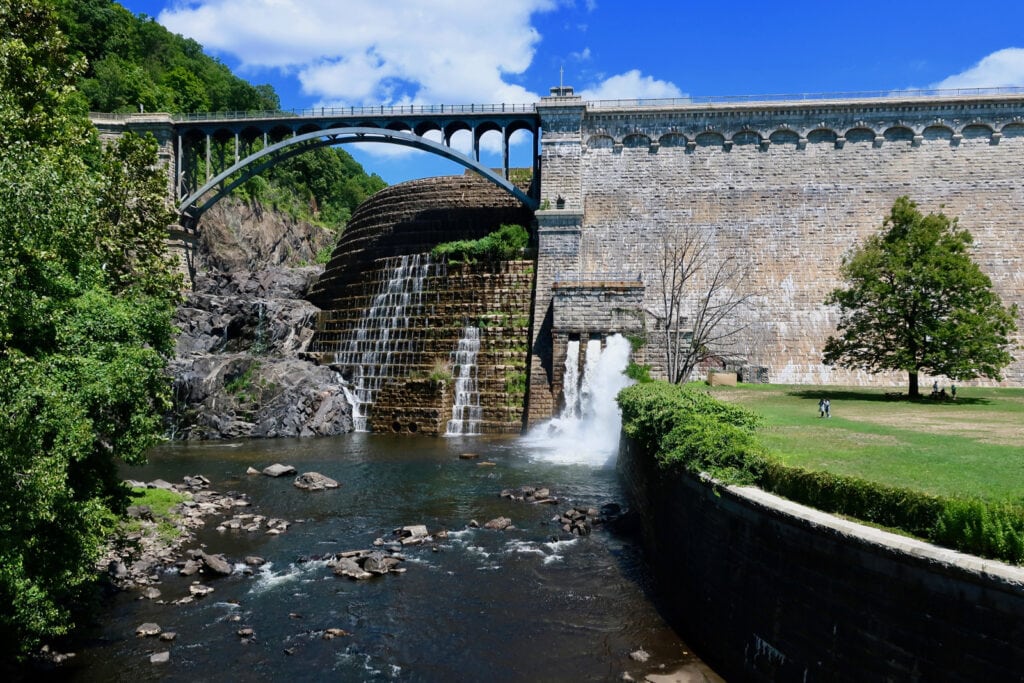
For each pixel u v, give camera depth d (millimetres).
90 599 14555
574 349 43781
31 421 11102
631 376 39594
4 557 10297
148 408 16844
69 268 15484
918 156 46812
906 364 32688
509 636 14633
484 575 18266
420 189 65062
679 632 14500
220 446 40844
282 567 19156
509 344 47250
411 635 14797
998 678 7289
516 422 44562
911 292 32906
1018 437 19375
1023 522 7750
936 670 7996
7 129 16750
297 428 44781
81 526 12633
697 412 17578
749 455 12945
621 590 16984
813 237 46812
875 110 47312
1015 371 41906
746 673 11781
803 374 43844
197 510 24703
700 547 14039
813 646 9984
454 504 25828
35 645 12258
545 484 28938
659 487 17578
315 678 13008
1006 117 46062
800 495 11188
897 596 8562
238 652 14086
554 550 20203
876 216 46469
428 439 42438
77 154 25391
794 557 10539
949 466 14422
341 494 27703
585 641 14250
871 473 13484
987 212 45375
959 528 8312
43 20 23766
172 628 15195
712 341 42906
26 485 10602
